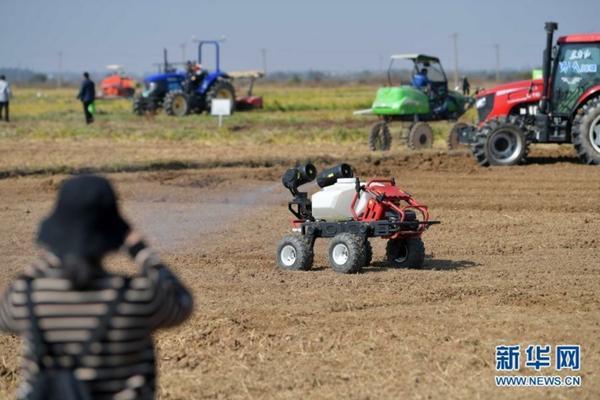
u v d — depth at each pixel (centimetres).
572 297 3034
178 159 7162
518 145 6700
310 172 3619
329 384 2258
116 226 1281
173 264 3734
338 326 2702
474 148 6731
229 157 7319
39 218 4931
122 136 9894
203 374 2330
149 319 1291
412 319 2777
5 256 3938
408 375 2306
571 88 6556
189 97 14138
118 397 1276
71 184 1262
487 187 5772
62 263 1252
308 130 10419
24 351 1295
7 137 9881
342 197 3506
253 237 4366
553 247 4016
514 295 3058
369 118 13462
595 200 5209
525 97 6781
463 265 3644
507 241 4166
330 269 3600
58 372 1255
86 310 1255
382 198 3462
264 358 2439
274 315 2814
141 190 5894
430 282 3284
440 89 8575
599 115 6397
